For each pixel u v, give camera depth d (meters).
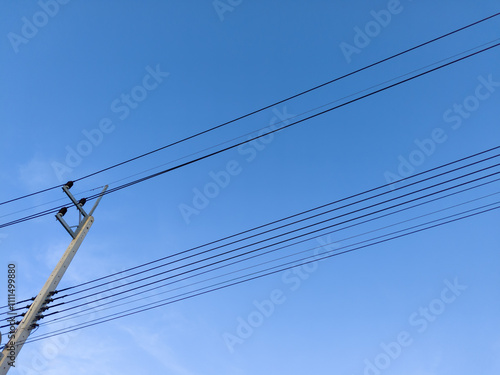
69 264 17.42
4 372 14.95
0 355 15.09
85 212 18.56
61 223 17.83
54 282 16.80
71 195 18.25
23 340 15.63
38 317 16.22
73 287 17.44
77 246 17.83
